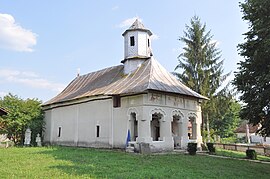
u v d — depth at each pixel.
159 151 21.33
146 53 27.75
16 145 30.44
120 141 23.00
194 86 35.12
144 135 20.94
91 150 22.25
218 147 31.56
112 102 24.47
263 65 16.42
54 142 31.50
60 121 31.11
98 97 25.86
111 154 19.00
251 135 56.88
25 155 17.69
